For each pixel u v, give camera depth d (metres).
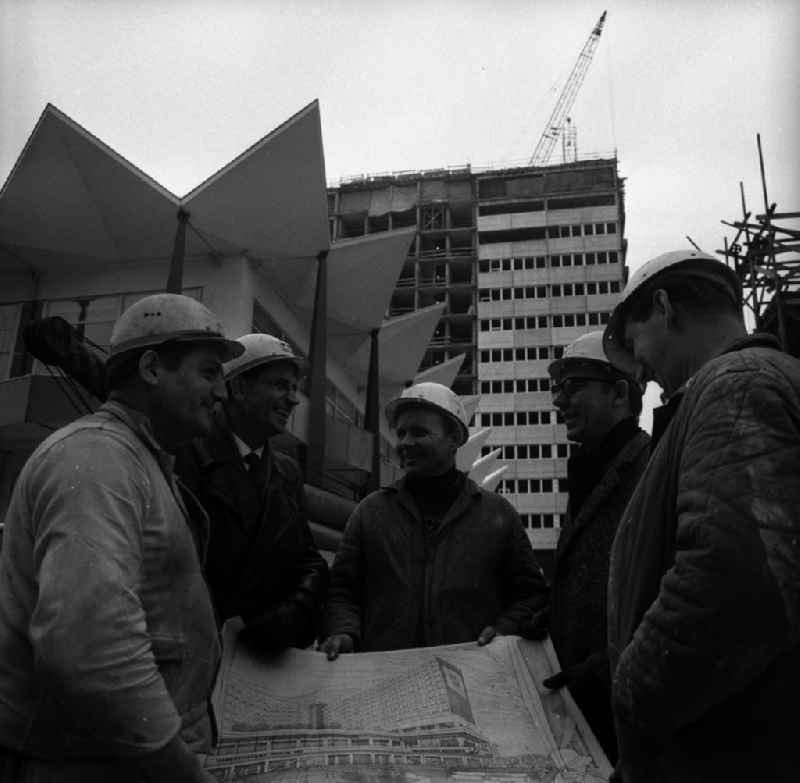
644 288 1.86
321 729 2.24
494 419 79.56
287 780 2.01
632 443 3.04
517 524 3.71
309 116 18.23
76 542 1.52
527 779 2.06
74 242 19.52
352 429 23.05
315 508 18.80
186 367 1.97
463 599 3.40
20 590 1.64
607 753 2.59
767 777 1.31
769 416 1.35
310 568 2.98
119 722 1.44
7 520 1.72
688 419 1.53
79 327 19.86
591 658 2.47
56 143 17.77
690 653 1.26
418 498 3.73
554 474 75.81
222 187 18.22
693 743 1.40
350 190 91.44
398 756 2.13
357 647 3.25
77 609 1.45
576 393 3.24
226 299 19.41
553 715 2.39
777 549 1.24
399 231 23.45
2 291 20.45
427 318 29.16
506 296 84.31
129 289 19.83
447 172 94.00
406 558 3.51
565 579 3.03
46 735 1.58
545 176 88.69
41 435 17.91
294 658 2.63
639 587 1.61
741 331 1.79
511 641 2.78
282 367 3.01
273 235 19.75
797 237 17.11
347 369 29.75
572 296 83.00
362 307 25.38
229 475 2.79
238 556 2.72
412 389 3.77
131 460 1.75
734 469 1.31
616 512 2.90
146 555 1.72
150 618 1.73
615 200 86.38
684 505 1.38
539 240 85.50
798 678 1.33
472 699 2.43
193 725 1.83
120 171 17.95
